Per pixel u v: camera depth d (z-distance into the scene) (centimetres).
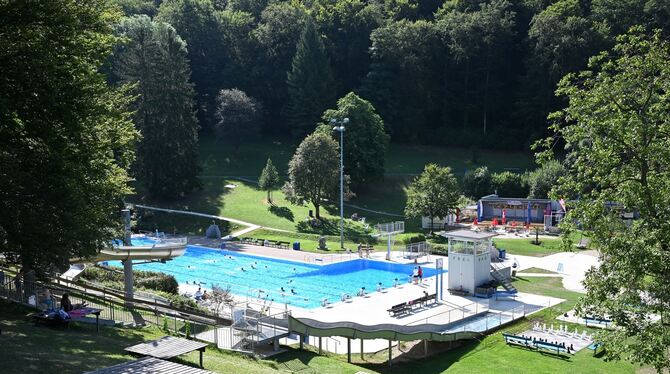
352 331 3059
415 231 7194
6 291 2838
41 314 2414
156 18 11169
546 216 7194
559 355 3127
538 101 10188
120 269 4425
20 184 2270
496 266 5203
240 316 3064
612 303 2220
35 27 2256
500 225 7362
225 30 11219
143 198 8006
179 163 7988
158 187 7950
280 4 11925
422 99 11081
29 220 2253
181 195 8188
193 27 11056
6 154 2245
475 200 8481
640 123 2141
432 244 6147
